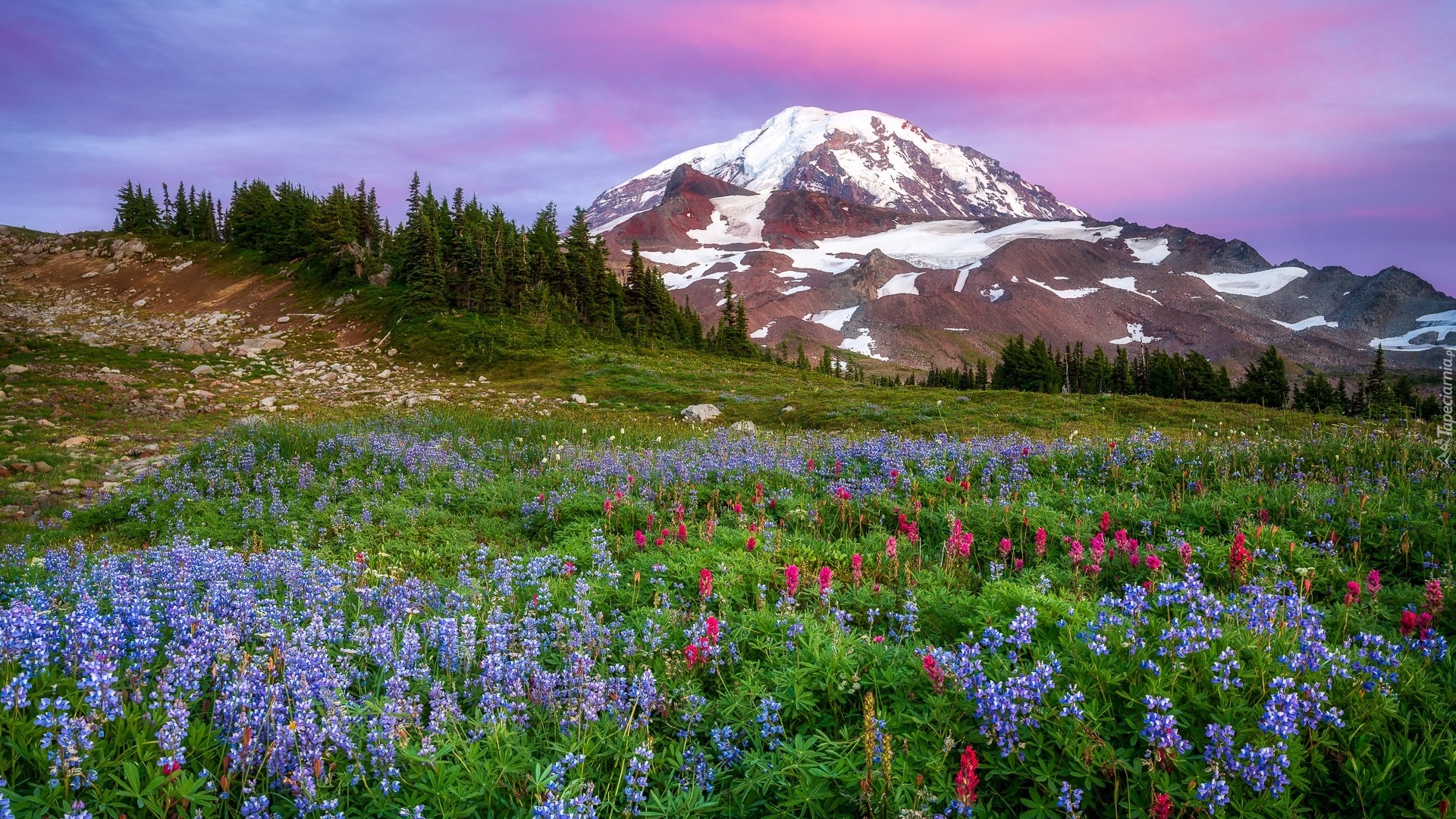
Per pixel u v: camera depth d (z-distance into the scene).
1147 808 4.43
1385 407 24.86
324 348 66.62
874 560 9.63
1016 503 11.75
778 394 54.88
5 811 3.92
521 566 9.08
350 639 6.40
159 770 4.32
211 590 7.23
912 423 41.47
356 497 15.85
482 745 4.93
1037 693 5.04
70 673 5.49
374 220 103.06
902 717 5.29
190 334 71.00
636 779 4.53
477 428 27.19
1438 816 4.36
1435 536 9.53
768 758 4.97
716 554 9.34
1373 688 5.36
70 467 22.61
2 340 51.53
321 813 4.32
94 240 113.75
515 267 78.94
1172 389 111.56
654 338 92.12
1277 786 4.42
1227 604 6.73
